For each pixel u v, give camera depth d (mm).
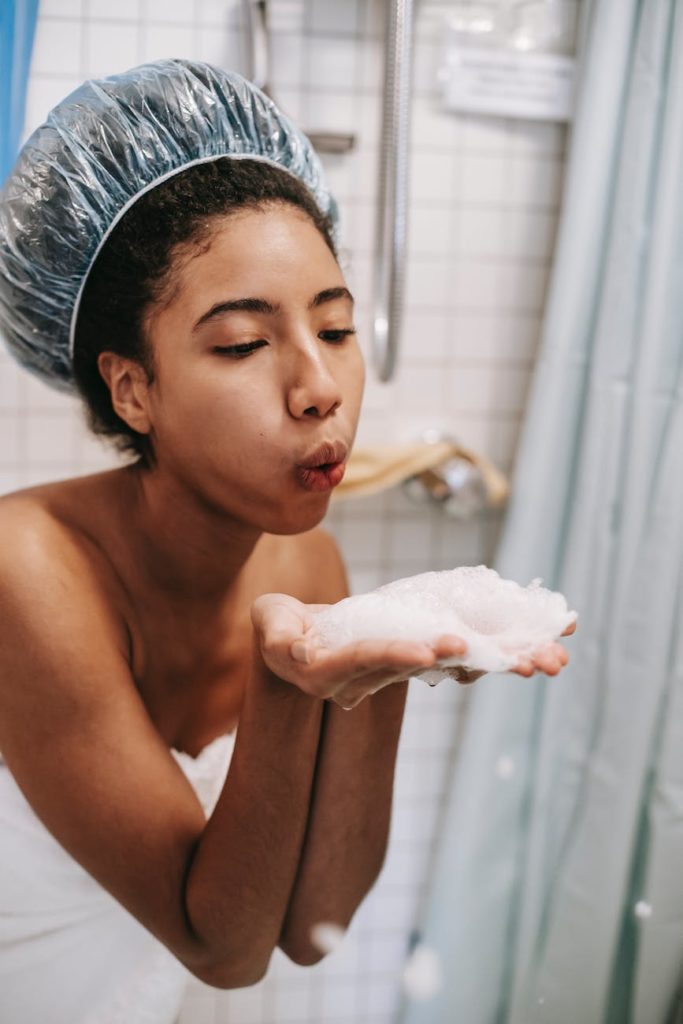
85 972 805
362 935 1419
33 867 756
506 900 1304
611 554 1157
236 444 616
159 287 631
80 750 625
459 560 1369
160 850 611
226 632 802
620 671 1144
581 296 1175
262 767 557
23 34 1010
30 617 629
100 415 759
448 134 1251
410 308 1288
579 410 1204
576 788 1204
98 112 674
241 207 628
